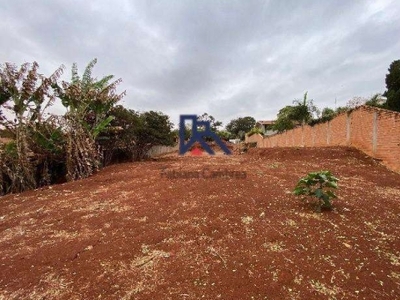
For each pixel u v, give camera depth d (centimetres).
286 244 291
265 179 612
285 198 448
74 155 855
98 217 405
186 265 255
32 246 317
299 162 939
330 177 376
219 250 283
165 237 316
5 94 747
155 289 221
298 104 2081
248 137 3672
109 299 211
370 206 413
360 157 876
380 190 528
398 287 221
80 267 257
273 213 380
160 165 1017
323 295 211
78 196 567
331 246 286
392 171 731
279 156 1159
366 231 324
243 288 218
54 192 642
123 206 453
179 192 505
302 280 229
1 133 788
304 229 327
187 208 412
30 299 215
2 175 735
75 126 873
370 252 275
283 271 240
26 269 260
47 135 854
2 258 288
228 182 570
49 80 803
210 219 363
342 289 218
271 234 313
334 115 1167
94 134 950
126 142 1455
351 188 536
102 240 317
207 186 536
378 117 821
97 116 1016
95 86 977
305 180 379
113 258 272
